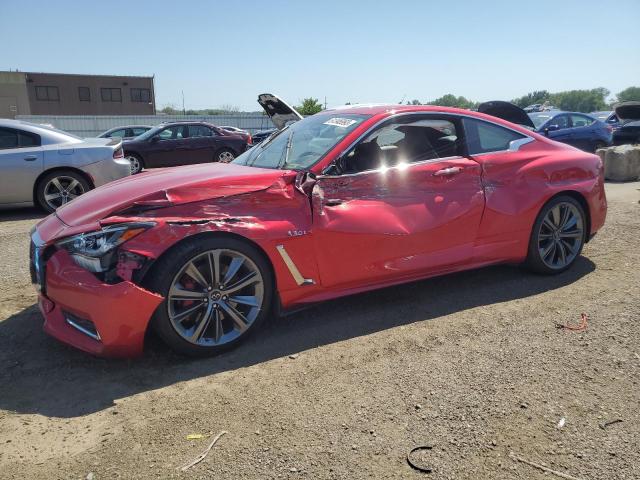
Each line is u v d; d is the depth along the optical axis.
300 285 3.42
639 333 3.42
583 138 13.81
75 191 7.95
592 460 2.27
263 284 3.32
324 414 2.61
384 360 3.14
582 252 5.25
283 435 2.45
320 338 3.46
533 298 4.06
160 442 2.41
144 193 3.23
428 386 2.84
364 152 3.69
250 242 3.23
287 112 5.23
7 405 2.73
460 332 3.49
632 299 3.97
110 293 2.87
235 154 15.11
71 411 2.68
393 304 4.00
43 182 7.69
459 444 2.37
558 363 3.07
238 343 3.31
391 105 4.14
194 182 3.22
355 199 3.57
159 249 2.97
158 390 2.86
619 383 2.85
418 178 3.79
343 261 3.52
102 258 2.91
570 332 3.46
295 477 2.17
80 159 7.82
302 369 3.06
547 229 4.44
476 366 3.04
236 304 3.28
